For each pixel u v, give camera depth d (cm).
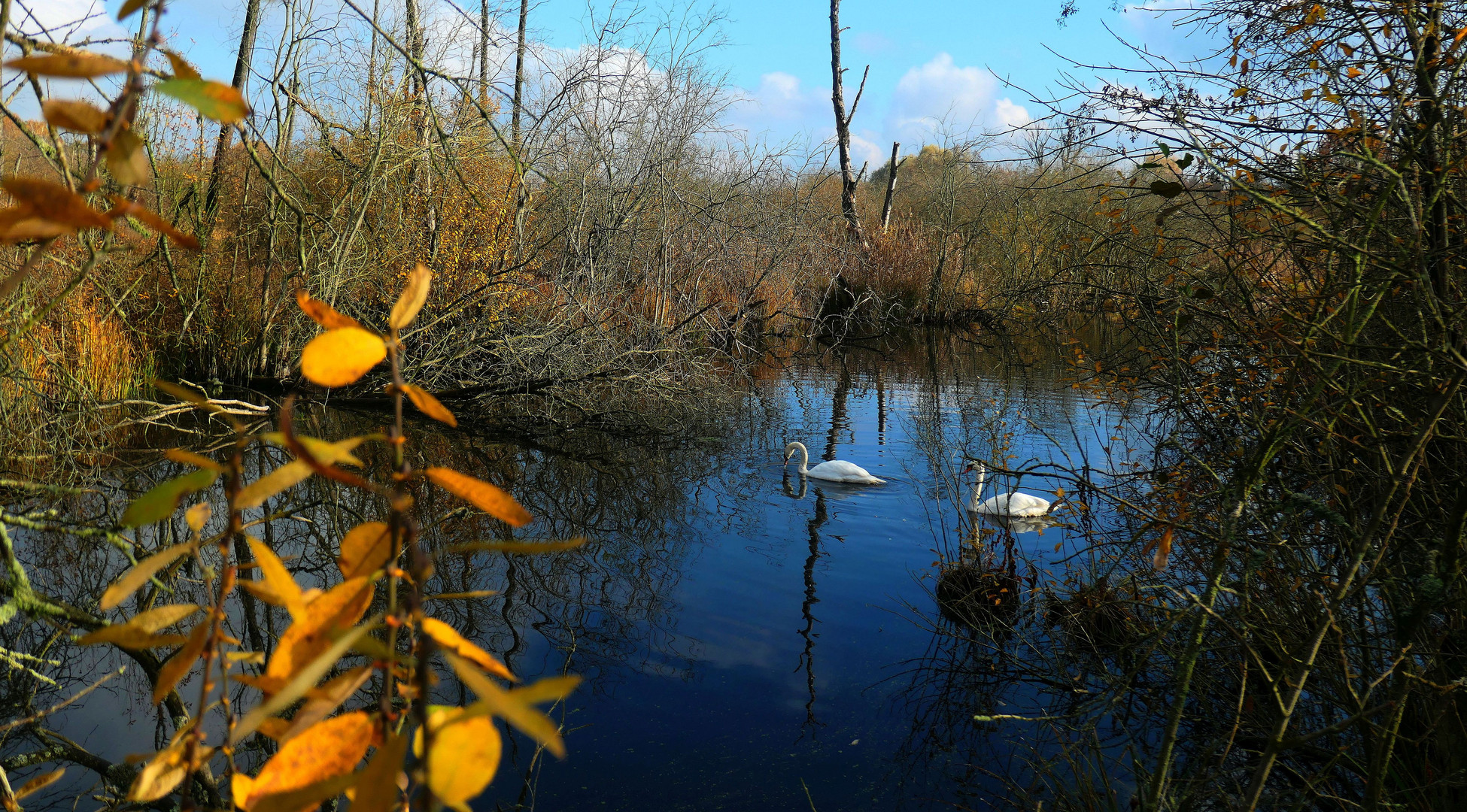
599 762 411
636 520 814
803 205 1831
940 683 495
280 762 61
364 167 1182
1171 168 341
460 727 48
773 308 2053
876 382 1628
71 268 753
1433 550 274
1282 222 367
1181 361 410
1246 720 383
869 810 378
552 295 1377
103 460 754
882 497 901
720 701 472
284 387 1259
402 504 61
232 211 1366
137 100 59
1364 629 327
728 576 669
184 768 71
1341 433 331
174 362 1241
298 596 63
